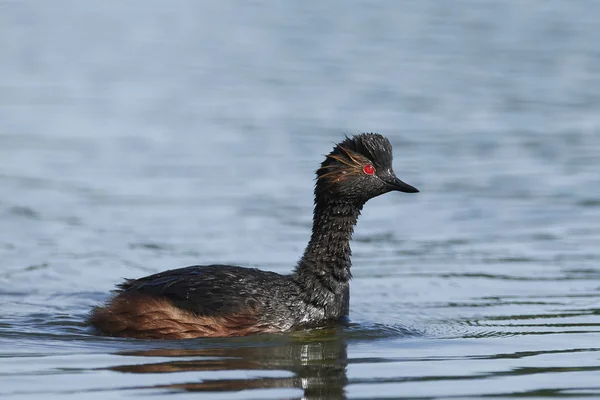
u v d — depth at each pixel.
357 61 34.38
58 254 16.86
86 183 21.12
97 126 26.00
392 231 18.50
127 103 28.64
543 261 16.64
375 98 29.22
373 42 37.47
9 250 16.98
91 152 23.50
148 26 40.94
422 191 20.83
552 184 21.12
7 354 11.90
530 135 25.06
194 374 11.11
